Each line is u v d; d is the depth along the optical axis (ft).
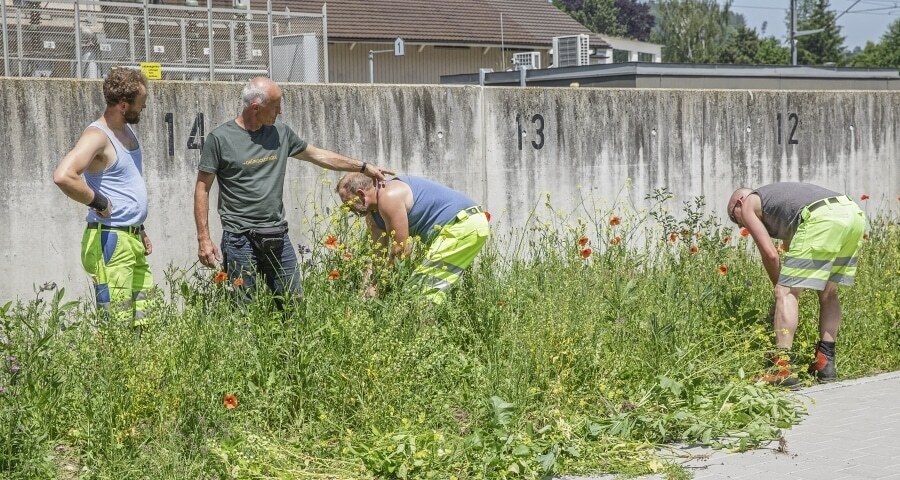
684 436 18.56
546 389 19.61
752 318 23.08
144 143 24.49
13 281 23.16
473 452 16.98
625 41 165.27
